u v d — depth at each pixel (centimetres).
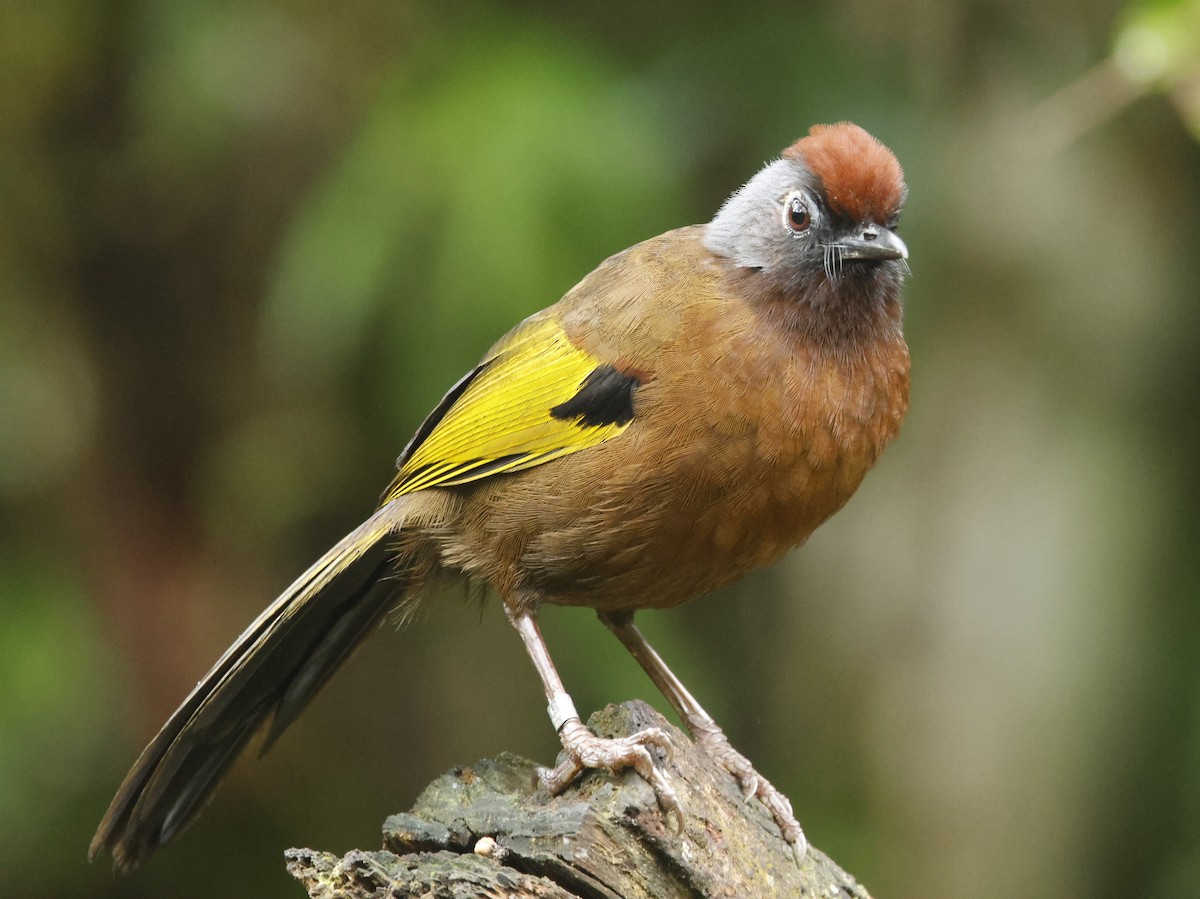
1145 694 1323
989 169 1241
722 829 738
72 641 1234
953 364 1261
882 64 1223
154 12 1205
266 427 1285
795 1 1238
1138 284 1260
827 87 1205
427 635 1359
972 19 1234
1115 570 1275
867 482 1280
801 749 1288
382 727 1348
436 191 1106
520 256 1087
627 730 748
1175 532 1341
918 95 1215
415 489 863
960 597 1251
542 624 1153
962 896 1235
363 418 1260
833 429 799
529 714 1350
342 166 1140
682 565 825
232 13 1197
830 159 823
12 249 1262
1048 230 1241
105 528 1280
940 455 1261
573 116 1131
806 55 1212
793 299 807
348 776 1335
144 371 1293
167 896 1272
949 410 1260
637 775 720
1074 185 1244
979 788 1238
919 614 1255
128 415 1293
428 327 1107
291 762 1323
